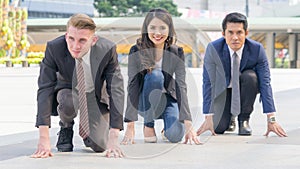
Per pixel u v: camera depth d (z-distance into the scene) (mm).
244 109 4695
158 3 48562
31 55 20016
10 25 20344
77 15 3695
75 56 3686
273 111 4668
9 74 13805
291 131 4969
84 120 3875
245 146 4176
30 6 48781
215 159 3686
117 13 49875
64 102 3799
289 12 42531
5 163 3578
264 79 4664
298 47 32312
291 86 10766
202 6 57938
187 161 3621
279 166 3479
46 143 3793
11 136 4805
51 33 31688
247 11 55656
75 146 4168
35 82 11438
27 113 6617
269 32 30922
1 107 7242
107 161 3617
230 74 4664
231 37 4578
